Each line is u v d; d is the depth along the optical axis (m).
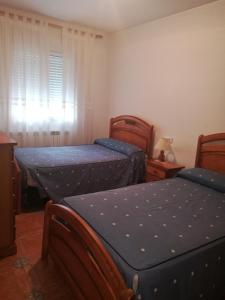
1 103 3.71
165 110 3.60
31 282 1.93
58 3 3.30
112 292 1.25
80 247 1.56
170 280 1.31
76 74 4.28
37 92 3.96
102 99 4.75
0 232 2.13
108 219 1.73
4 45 3.59
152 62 3.75
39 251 2.32
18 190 2.69
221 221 1.85
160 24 3.58
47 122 4.14
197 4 3.02
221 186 2.45
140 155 3.68
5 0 3.30
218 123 2.96
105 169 3.34
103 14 3.59
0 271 2.03
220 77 2.90
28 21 3.71
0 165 2.03
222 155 2.87
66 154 3.53
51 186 2.95
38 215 2.97
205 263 1.47
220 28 2.86
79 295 1.60
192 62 3.19
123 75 4.33
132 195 2.22
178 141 3.43
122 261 1.33
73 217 1.59
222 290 1.62
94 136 4.78
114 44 4.46
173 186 2.54
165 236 1.57
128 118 4.18
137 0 3.02
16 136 3.93
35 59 3.86
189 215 1.91
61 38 4.08
